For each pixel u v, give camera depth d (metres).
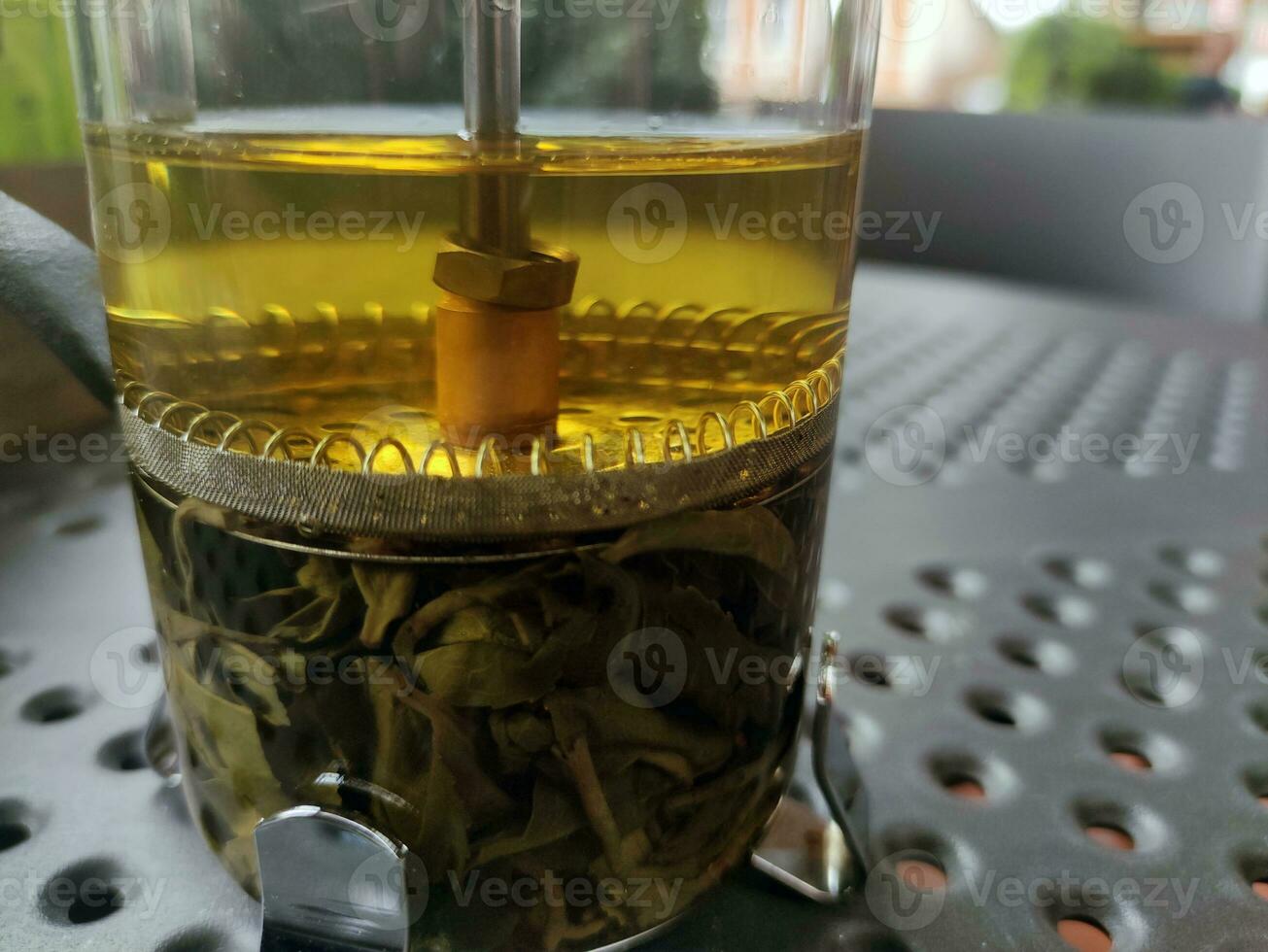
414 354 0.08
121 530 0.18
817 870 0.11
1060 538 0.19
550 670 0.08
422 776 0.08
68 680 0.14
